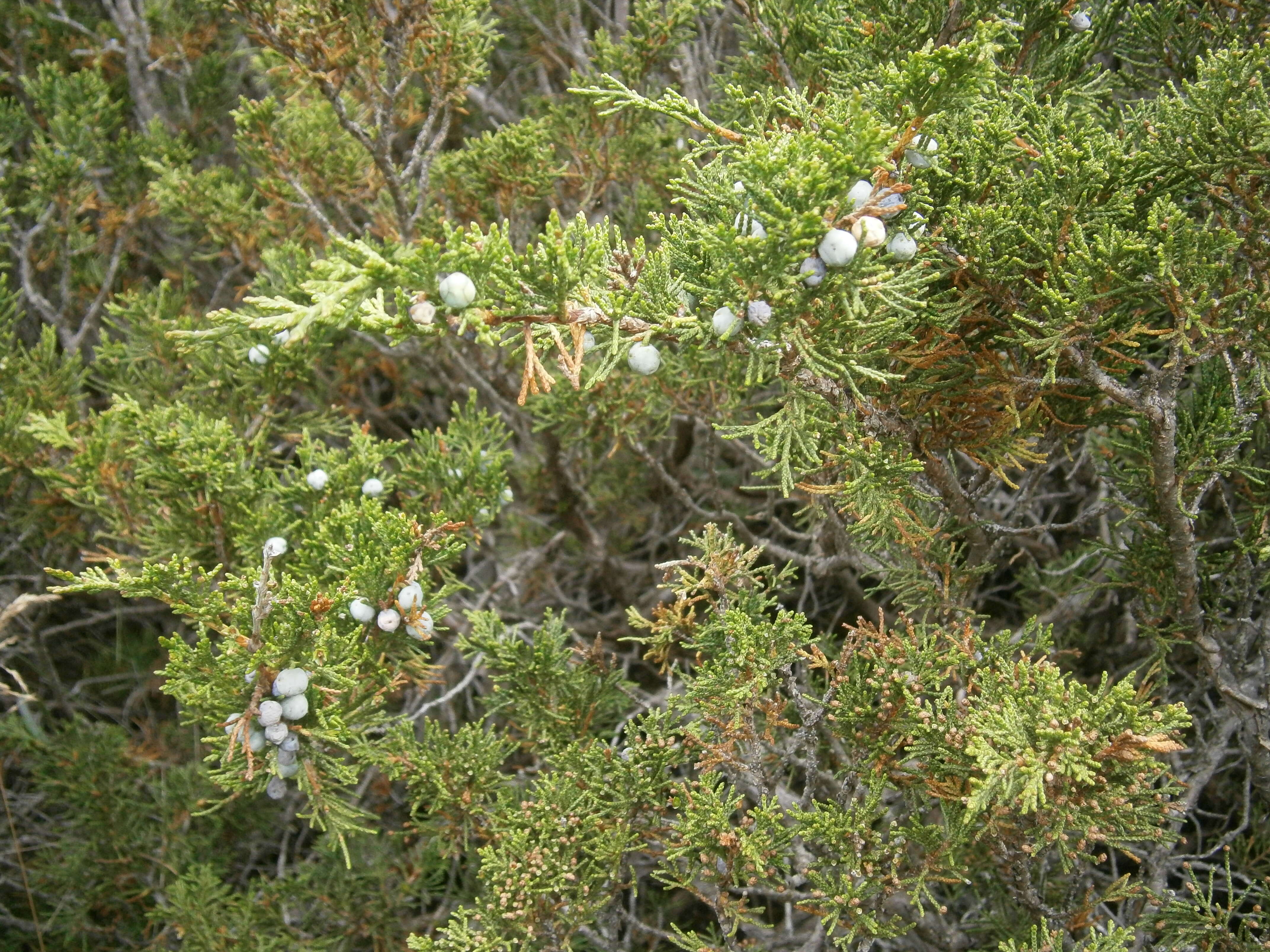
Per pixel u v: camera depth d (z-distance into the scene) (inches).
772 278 8.4
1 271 23.6
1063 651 11.8
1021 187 10.1
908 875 10.6
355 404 22.5
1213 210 10.7
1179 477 11.0
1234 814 16.1
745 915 10.7
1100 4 14.0
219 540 14.2
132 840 20.1
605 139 18.3
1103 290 9.6
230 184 20.2
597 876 11.4
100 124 21.1
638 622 11.9
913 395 10.8
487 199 17.6
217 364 16.2
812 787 11.1
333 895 17.3
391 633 11.7
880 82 10.0
